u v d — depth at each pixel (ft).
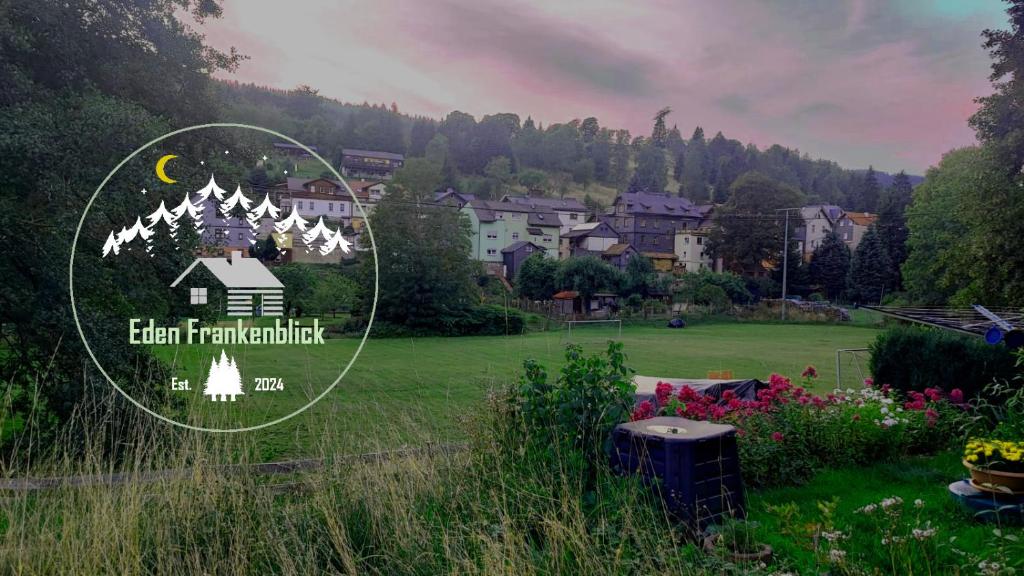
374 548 12.46
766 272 213.05
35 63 31.42
